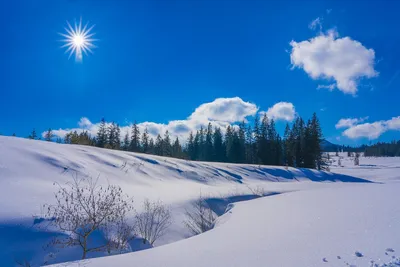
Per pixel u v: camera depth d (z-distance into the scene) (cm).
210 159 5741
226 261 359
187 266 352
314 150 4556
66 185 901
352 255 328
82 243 558
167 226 764
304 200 912
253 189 1579
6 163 895
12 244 491
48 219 583
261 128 5056
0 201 614
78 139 2988
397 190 920
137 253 429
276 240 442
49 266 376
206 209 1055
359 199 769
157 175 1566
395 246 340
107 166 1351
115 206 697
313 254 347
